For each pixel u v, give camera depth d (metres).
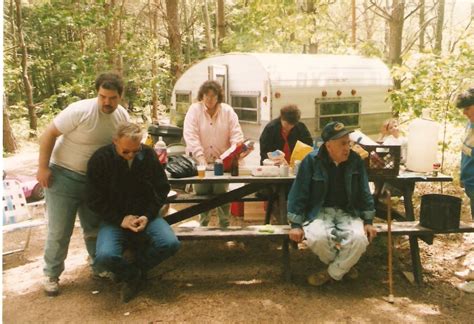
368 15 15.97
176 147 6.32
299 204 3.58
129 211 3.45
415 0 11.47
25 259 4.33
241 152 4.02
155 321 3.14
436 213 3.69
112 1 11.37
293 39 9.98
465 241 4.59
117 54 10.79
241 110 6.05
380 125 6.77
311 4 9.86
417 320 3.16
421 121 4.18
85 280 3.81
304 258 4.26
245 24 10.58
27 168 8.97
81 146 3.38
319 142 4.14
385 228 3.75
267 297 3.48
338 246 3.44
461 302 3.43
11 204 4.48
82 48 11.27
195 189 4.57
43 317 3.20
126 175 3.36
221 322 3.12
